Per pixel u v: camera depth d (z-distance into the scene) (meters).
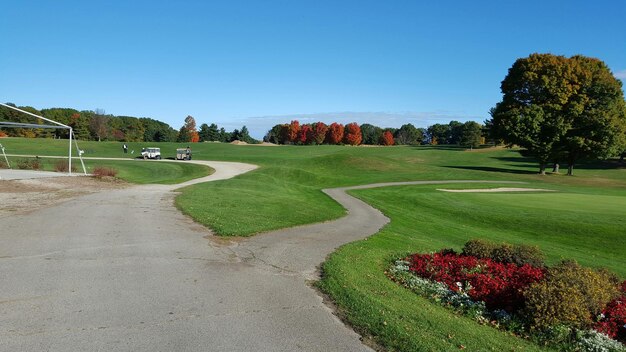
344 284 8.70
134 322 6.38
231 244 12.16
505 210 26.38
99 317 6.50
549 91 54.78
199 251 11.04
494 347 6.47
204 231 13.67
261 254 11.19
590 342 7.12
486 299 8.87
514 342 7.02
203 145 109.81
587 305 7.75
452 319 7.56
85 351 5.39
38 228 12.83
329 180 49.34
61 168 39.69
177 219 15.52
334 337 6.22
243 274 9.23
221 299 7.58
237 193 25.72
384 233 17.41
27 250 10.23
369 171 60.72
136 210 17.17
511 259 11.29
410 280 10.03
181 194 23.52
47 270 8.74
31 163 44.97
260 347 5.78
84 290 7.66
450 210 27.22
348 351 5.80
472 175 55.97
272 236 13.88
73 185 26.41
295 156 82.12
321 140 148.38
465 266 10.65
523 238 20.45
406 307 7.76
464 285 9.73
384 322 6.77
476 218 25.00
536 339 7.32
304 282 8.90
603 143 52.91
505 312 8.34
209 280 8.65
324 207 24.62
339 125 146.88
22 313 6.53
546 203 29.66
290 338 6.11
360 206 27.36
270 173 49.62
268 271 9.61
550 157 56.81
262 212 18.88
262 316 6.89
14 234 11.89
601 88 53.72
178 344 5.73
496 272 10.16
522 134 55.03
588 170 71.75
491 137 62.34
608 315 8.02
